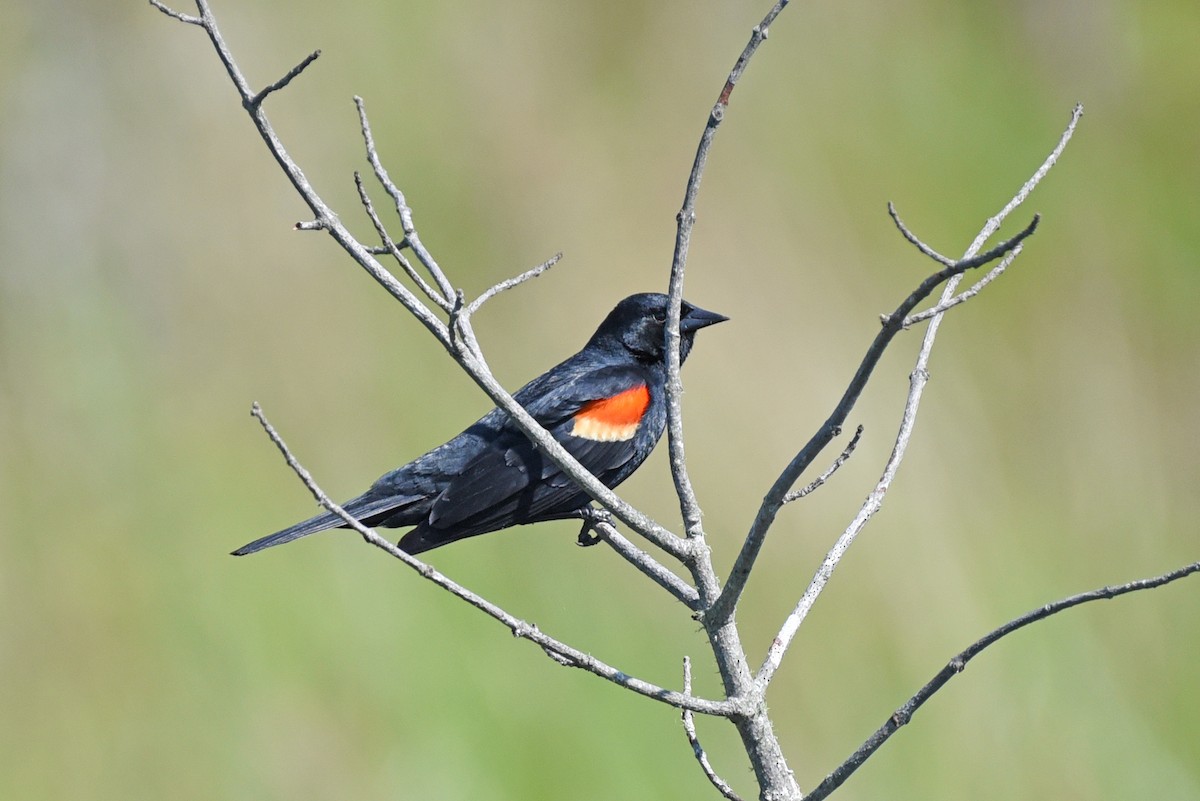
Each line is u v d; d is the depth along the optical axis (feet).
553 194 46.93
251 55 49.73
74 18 49.65
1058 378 45.85
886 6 54.65
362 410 42.09
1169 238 50.67
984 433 42.16
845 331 43.93
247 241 46.42
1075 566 41.68
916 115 51.83
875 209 48.21
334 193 47.37
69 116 48.47
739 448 39.78
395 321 44.19
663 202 47.06
